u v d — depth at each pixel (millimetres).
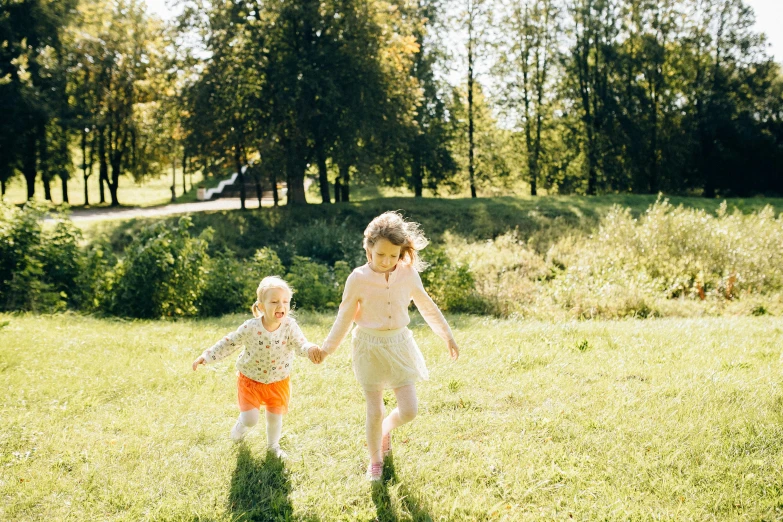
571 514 3402
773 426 4285
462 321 10016
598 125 40375
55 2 34156
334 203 29016
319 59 26250
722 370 5766
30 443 4379
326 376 5961
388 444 4105
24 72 31688
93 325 9234
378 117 26797
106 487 3773
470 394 5301
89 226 24547
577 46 39688
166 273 11602
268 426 4219
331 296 12828
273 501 3584
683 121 43062
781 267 14055
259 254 13906
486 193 42844
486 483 3807
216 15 26344
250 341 4148
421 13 34781
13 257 11914
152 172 41656
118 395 5500
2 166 33875
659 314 11742
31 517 3465
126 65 37375
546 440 4324
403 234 3668
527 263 18438
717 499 3477
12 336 7469
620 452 4090
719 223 15617
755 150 43250
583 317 11695
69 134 37344
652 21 40031
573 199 32656
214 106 25703
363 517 3438
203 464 4070
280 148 26016
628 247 15398
